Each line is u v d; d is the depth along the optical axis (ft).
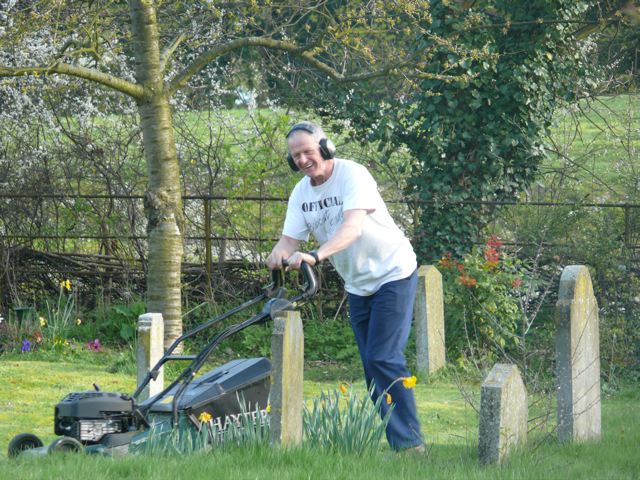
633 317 153.58
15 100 191.11
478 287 152.35
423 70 176.96
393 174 187.83
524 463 77.36
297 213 84.69
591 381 93.15
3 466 71.61
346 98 190.60
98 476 67.00
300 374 81.25
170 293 153.79
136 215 182.80
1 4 170.81
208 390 82.69
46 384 135.23
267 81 221.25
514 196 182.50
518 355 153.48
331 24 154.61
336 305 173.68
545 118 181.06
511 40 176.14
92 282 180.96
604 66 210.38
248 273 175.11
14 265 179.73
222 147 186.19
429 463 77.51
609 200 199.11
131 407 78.28
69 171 188.75
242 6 171.22
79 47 144.05
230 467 71.20
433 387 138.21
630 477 74.54
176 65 206.90
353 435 80.64
